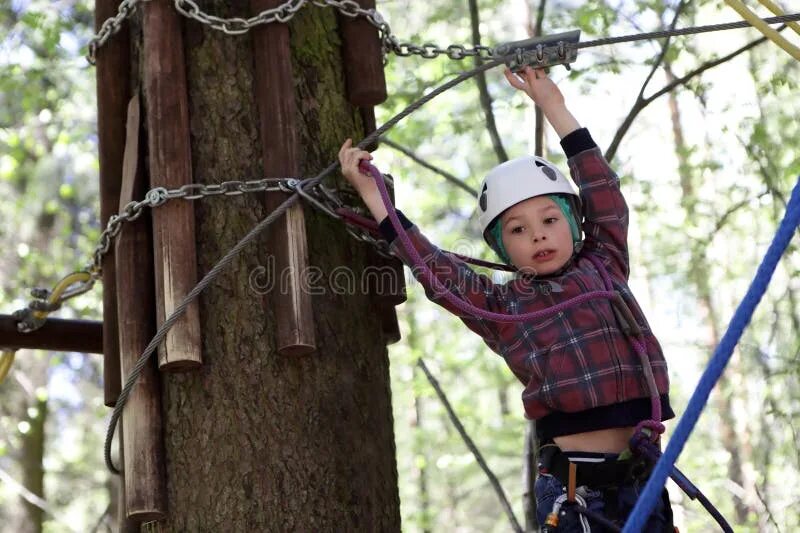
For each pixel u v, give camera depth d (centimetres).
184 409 421
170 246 422
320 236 448
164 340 414
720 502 1867
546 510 430
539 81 488
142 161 445
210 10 456
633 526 293
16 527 1702
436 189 1714
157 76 436
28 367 1792
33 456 1728
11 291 1698
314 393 428
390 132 1296
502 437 1853
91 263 524
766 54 1423
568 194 465
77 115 1620
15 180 1728
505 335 451
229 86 449
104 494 2188
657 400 426
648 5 1098
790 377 1448
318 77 469
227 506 411
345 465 427
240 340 425
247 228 435
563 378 434
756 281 296
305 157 453
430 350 1822
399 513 450
